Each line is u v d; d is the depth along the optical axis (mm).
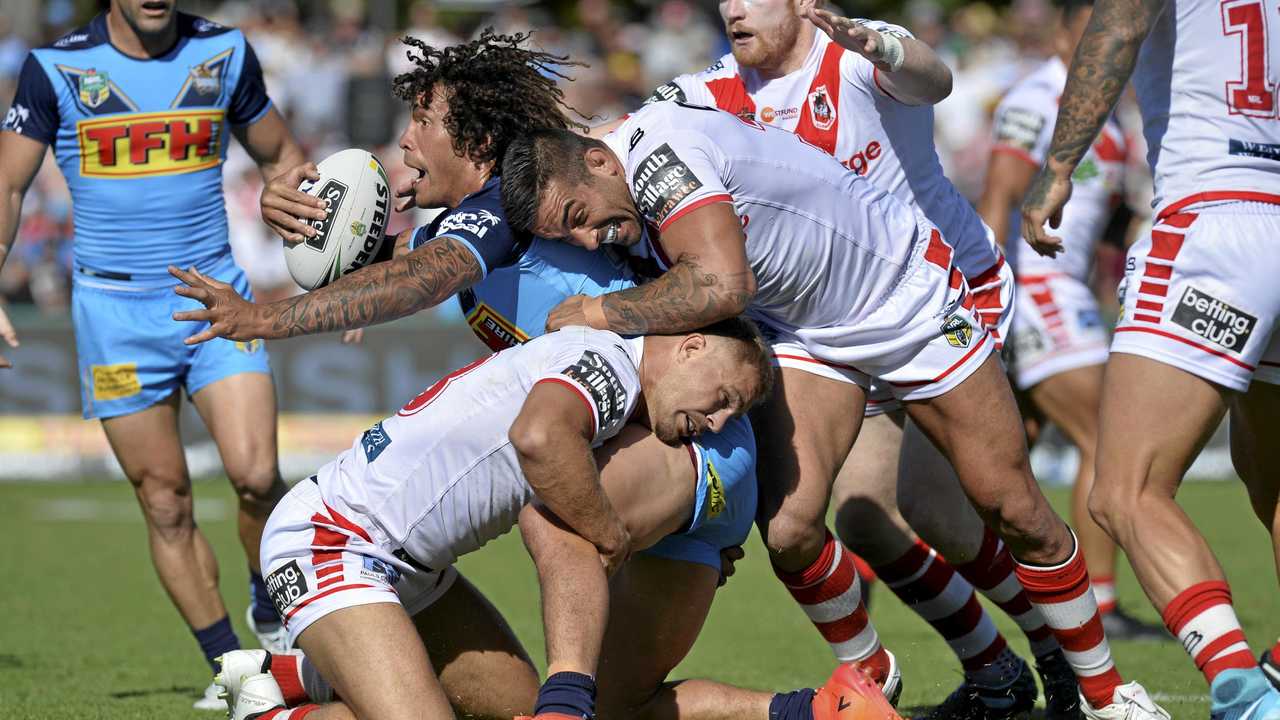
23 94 17922
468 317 13609
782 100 14953
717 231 12039
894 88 14336
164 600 25094
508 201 12461
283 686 13508
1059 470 40719
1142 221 26156
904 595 16125
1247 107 12461
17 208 17969
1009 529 13977
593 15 63469
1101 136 21484
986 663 15984
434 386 12547
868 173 14953
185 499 17891
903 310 13547
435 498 12125
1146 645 20609
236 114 18578
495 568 29375
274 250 46094
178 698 17094
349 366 39969
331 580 11961
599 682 13086
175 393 18016
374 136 46906
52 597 25266
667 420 12055
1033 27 58219
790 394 13625
